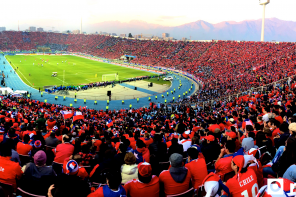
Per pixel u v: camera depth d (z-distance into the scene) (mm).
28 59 152250
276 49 92688
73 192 5121
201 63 110562
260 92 39250
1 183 6449
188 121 22781
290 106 16344
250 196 5328
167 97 69062
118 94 71062
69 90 73688
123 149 8859
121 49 178125
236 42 116000
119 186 5355
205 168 6930
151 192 5703
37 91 71250
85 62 149250
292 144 6250
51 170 6578
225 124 16531
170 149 9359
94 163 9172
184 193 6125
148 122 27953
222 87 66438
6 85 77125
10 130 11844
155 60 137500
